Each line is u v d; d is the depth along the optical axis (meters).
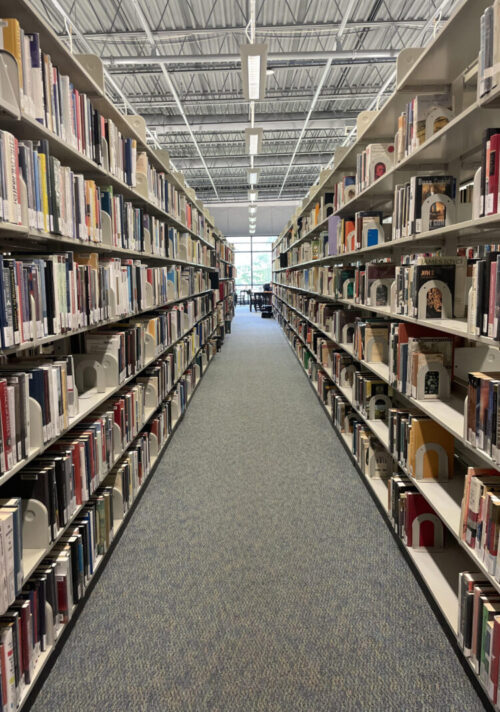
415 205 2.03
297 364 7.38
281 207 17.31
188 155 11.98
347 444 3.51
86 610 1.88
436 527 2.04
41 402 1.48
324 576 2.09
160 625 1.79
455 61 1.88
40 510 1.49
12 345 1.24
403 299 2.21
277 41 5.91
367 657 1.62
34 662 1.42
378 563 2.18
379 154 2.85
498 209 1.28
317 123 8.39
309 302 6.06
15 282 1.26
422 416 2.13
